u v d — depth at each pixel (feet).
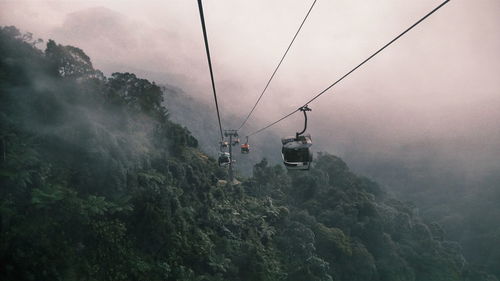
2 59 110.22
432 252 248.93
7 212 75.56
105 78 143.54
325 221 229.25
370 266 201.67
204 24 26.78
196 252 117.08
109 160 105.29
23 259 71.46
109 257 91.30
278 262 150.71
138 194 108.99
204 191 162.81
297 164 49.42
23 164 86.22
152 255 104.06
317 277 150.61
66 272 78.23
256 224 167.94
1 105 98.94
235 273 126.00
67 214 87.04
